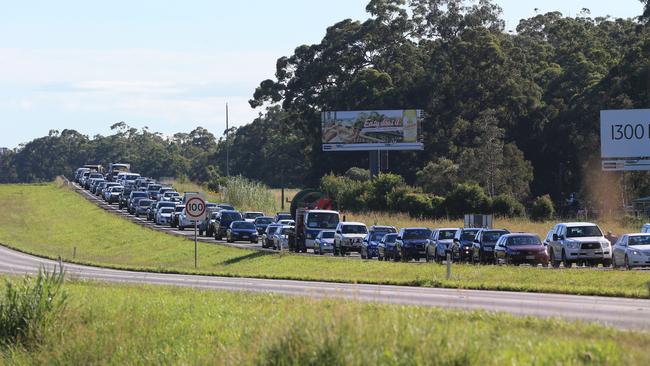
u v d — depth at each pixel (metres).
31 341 46.69
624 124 168.38
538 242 102.12
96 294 62.34
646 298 61.16
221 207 195.38
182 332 44.75
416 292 67.38
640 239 93.19
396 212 197.75
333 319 33.88
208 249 153.88
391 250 121.31
